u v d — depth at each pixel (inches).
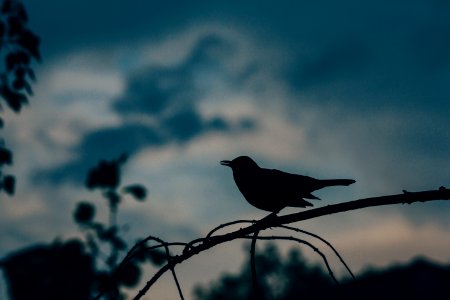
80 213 260.5
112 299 86.2
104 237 255.6
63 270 233.6
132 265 206.5
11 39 195.3
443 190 83.5
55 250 236.4
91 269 243.3
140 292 86.9
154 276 87.5
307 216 90.4
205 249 89.4
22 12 196.4
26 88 196.5
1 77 194.2
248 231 90.8
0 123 193.3
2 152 190.9
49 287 227.3
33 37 196.4
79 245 247.1
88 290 239.3
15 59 194.9
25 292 218.8
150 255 149.8
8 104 193.0
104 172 278.2
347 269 80.5
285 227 88.5
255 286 86.7
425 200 83.9
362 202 87.9
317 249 83.8
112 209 271.0
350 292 78.9
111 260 251.0
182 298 85.7
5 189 191.0
